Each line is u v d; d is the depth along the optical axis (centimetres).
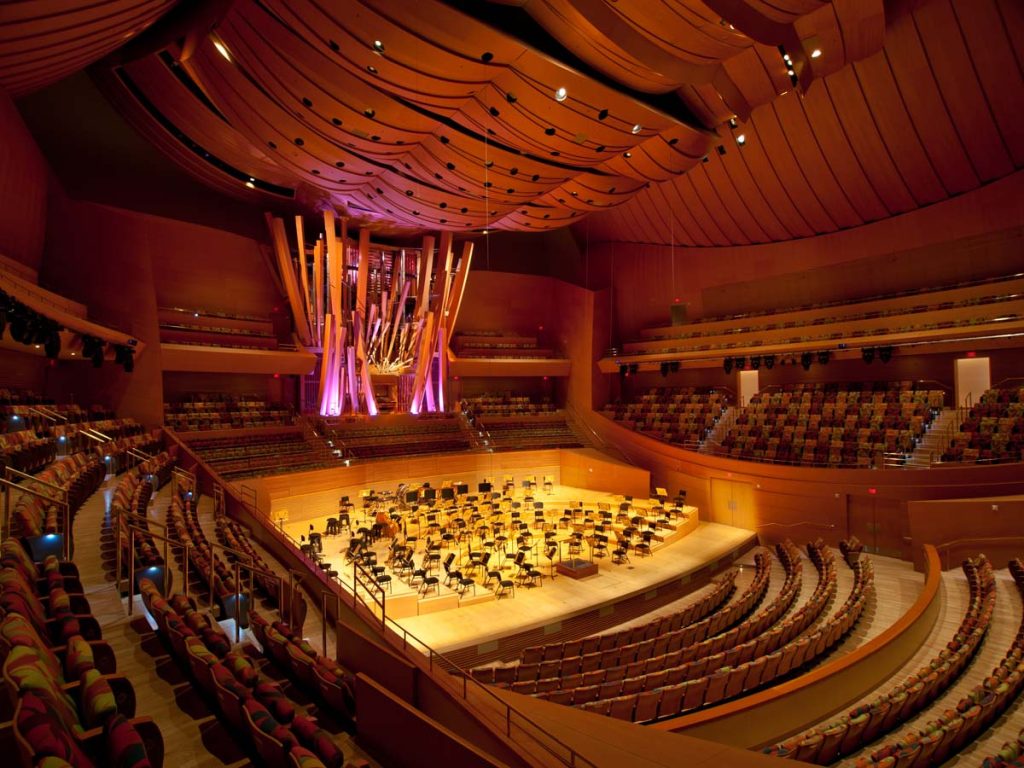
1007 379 1593
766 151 1802
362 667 622
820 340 1848
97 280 1631
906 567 1379
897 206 1753
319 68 1183
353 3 991
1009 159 1518
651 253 2483
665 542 1592
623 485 2062
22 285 1120
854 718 574
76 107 1812
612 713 607
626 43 995
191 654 446
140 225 1697
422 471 1995
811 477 1644
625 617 1195
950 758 543
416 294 2308
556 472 2267
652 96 1252
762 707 593
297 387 2266
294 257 2155
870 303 1830
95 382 1633
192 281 1958
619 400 2611
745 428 1966
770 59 1162
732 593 1259
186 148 1823
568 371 2600
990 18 1269
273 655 584
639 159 1500
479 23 1007
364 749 466
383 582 1185
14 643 330
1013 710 621
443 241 2258
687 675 713
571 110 1214
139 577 639
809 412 1862
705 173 1995
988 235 1612
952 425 1542
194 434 1761
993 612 907
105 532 783
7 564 484
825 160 1725
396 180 1658
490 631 1020
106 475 1098
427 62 1089
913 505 1341
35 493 652
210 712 436
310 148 1477
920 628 850
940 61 1378
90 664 370
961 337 1556
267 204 2138
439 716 507
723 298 2272
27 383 1473
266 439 1894
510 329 2666
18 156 1320
